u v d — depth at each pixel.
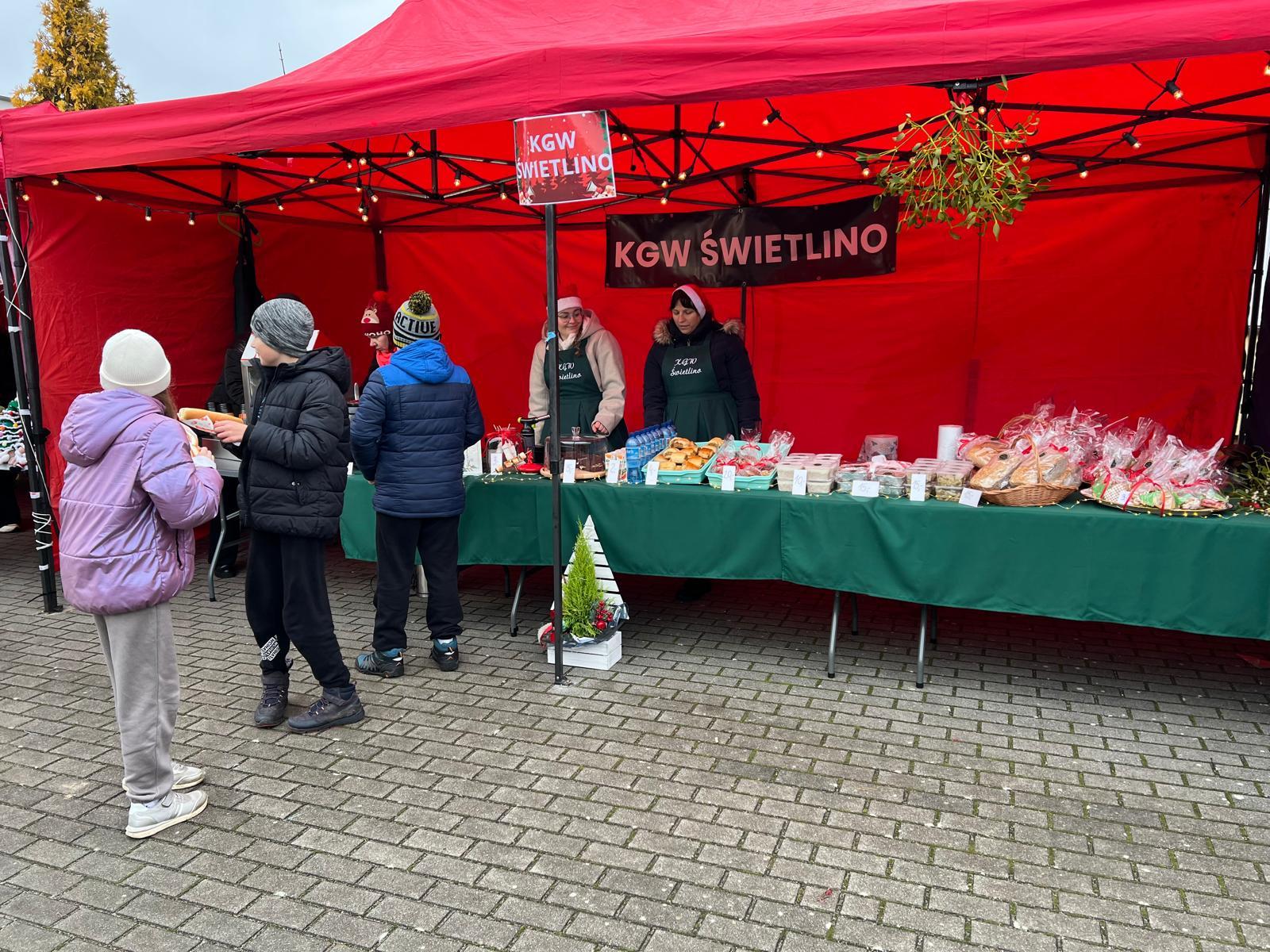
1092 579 3.67
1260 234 5.68
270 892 2.65
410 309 4.00
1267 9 2.75
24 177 5.05
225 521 5.93
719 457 4.61
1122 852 2.79
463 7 5.04
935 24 3.10
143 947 2.42
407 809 3.11
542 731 3.70
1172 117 4.39
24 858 2.85
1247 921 2.46
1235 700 3.93
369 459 4.01
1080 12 2.95
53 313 5.91
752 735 3.63
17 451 6.19
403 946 2.40
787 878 2.68
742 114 5.72
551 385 4.02
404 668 4.40
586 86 3.54
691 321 5.32
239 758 3.50
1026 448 4.00
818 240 6.08
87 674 4.43
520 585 4.88
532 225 7.87
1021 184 3.18
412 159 5.62
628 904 2.56
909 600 3.99
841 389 7.13
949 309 6.75
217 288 7.10
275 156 4.92
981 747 3.51
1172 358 6.17
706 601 5.47
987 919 2.48
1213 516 3.56
